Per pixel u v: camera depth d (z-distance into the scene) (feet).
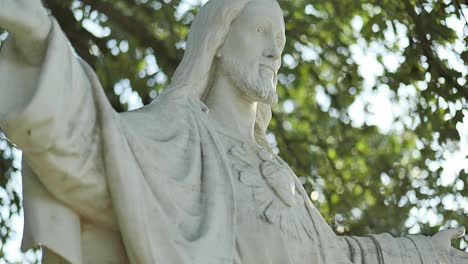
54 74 20.79
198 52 24.52
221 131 24.39
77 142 21.22
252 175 23.93
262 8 24.86
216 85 24.67
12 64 20.95
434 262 25.07
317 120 39.17
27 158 21.08
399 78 37.27
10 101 20.72
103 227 21.89
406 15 36.70
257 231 23.38
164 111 23.68
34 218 21.22
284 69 38.88
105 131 21.50
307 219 24.26
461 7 36.06
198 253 22.02
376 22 37.22
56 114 20.83
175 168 22.86
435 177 37.86
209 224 22.41
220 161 23.39
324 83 39.14
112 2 37.45
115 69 37.17
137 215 21.47
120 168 21.47
